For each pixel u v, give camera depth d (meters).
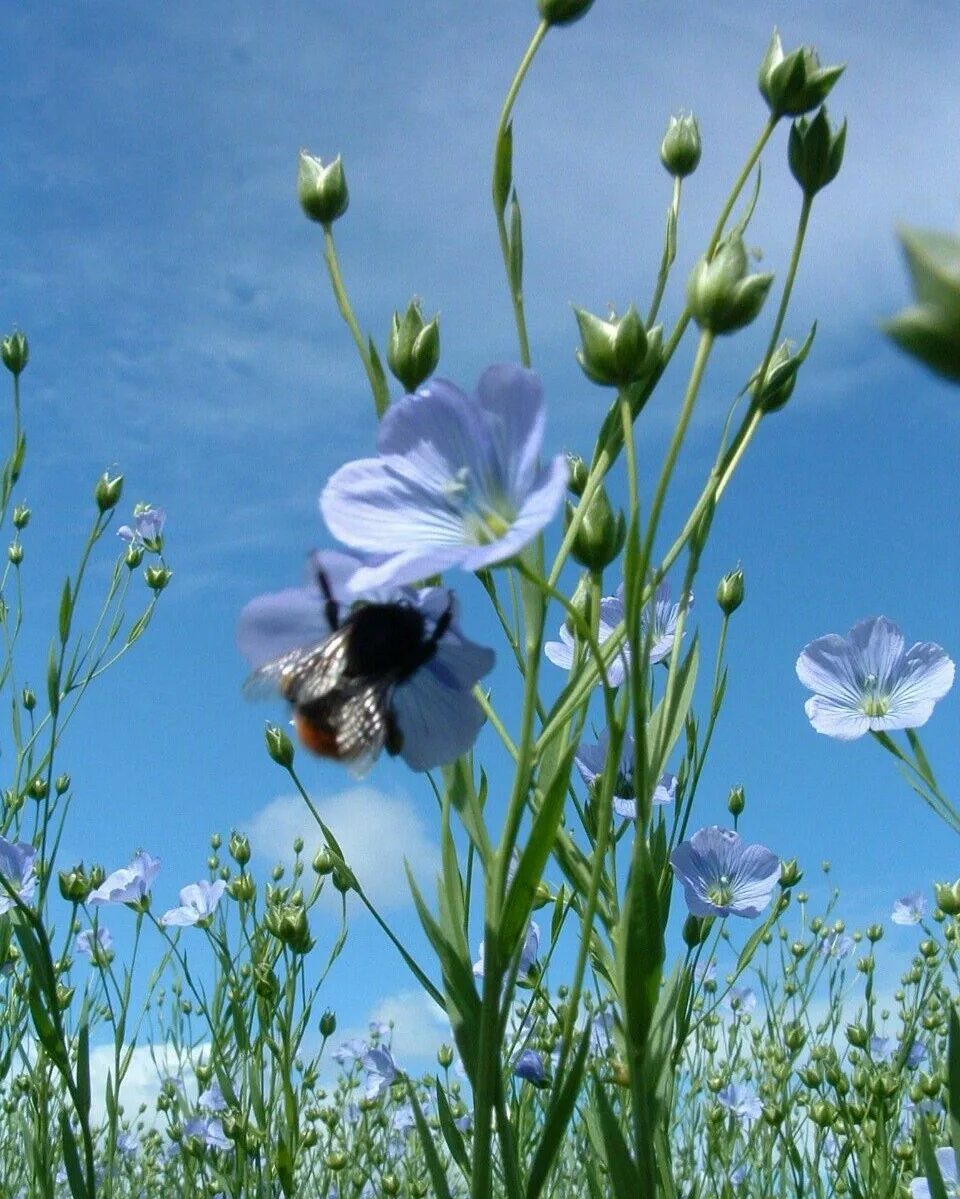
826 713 0.25
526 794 0.14
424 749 0.16
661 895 0.18
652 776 0.16
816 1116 0.29
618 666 0.21
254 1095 0.27
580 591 0.16
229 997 0.31
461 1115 0.37
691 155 0.18
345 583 0.16
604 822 0.14
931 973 0.33
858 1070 0.29
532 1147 0.26
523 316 0.17
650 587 0.16
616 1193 0.14
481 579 0.17
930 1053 0.36
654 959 0.14
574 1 0.17
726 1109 0.38
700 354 0.13
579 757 0.21
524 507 0.13
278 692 0.16
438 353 0.16
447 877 0.15
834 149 0.16
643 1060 0.14
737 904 0.23
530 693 0.14
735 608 0.20
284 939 0.25
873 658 0.25
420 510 0.14
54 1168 0.28
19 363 0.34
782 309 0.16
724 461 0.16
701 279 0.13
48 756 0.30
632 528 0.13
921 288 0.09
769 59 0.16
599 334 0.14
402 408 0.14
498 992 0.14
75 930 0.34
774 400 0.16
